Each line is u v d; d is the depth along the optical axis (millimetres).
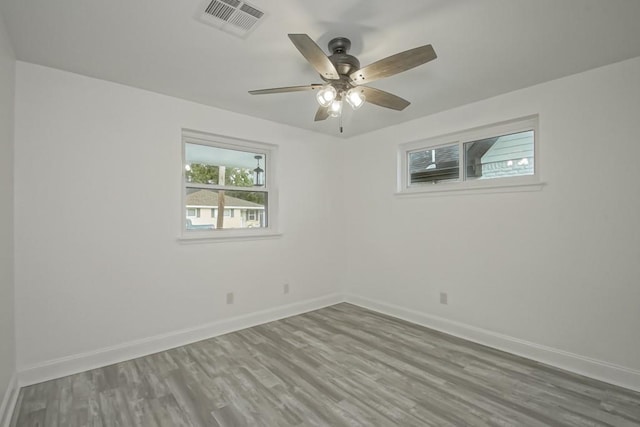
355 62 1937
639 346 2199
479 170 3146
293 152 3883
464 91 2811
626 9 1687
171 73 2463
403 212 3713
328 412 1956
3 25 1808
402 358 2684
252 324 3465
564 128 2523
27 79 2268
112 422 1861
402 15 1750
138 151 2740
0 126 1833
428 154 3588
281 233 3730
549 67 2369
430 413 1945
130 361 2619
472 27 1862
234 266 3346
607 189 2330
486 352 2807
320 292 4148
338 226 4375
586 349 2414
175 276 2939
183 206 3084
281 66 2355
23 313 2223
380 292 3965
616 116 2291
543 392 2170
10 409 1913
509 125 2904
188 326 3008
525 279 2738
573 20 1791
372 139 4066
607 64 2318
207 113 3150
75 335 2432
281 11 1712
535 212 2684
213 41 2010
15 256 2193
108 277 2586
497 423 1851
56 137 2373
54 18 1766
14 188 2195
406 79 2568
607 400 2074
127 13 1728
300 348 2883
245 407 2006
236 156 3525
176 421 1871
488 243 2979
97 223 2541
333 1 1637
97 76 2504
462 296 3164
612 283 2309
